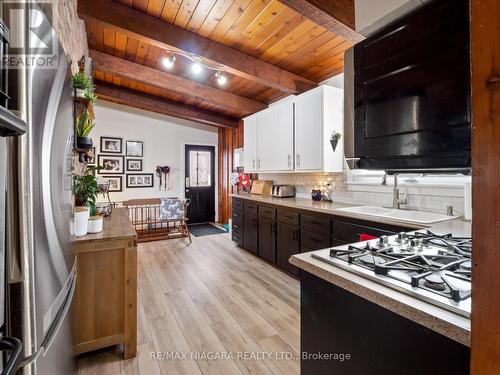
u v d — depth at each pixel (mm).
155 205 5988
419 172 1281
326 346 1004
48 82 873
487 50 485
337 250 1112
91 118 2150
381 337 810
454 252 1064
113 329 1813
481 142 494
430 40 1054
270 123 4070
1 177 669
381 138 1254
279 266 3439
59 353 955
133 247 1833
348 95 1431
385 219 2143
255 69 3295
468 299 692
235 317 2312
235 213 4590
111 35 3271
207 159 6938
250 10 2525
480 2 496
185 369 1714
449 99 1001
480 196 498
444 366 663
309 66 3402
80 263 1730
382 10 1215
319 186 3691
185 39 2873
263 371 1697
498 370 474
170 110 5469
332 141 3201
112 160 5766
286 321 2252
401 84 1161
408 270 875
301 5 2021
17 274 686
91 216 1940
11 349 591
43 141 822
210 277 3205
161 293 2771
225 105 4598
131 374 1670
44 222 820
